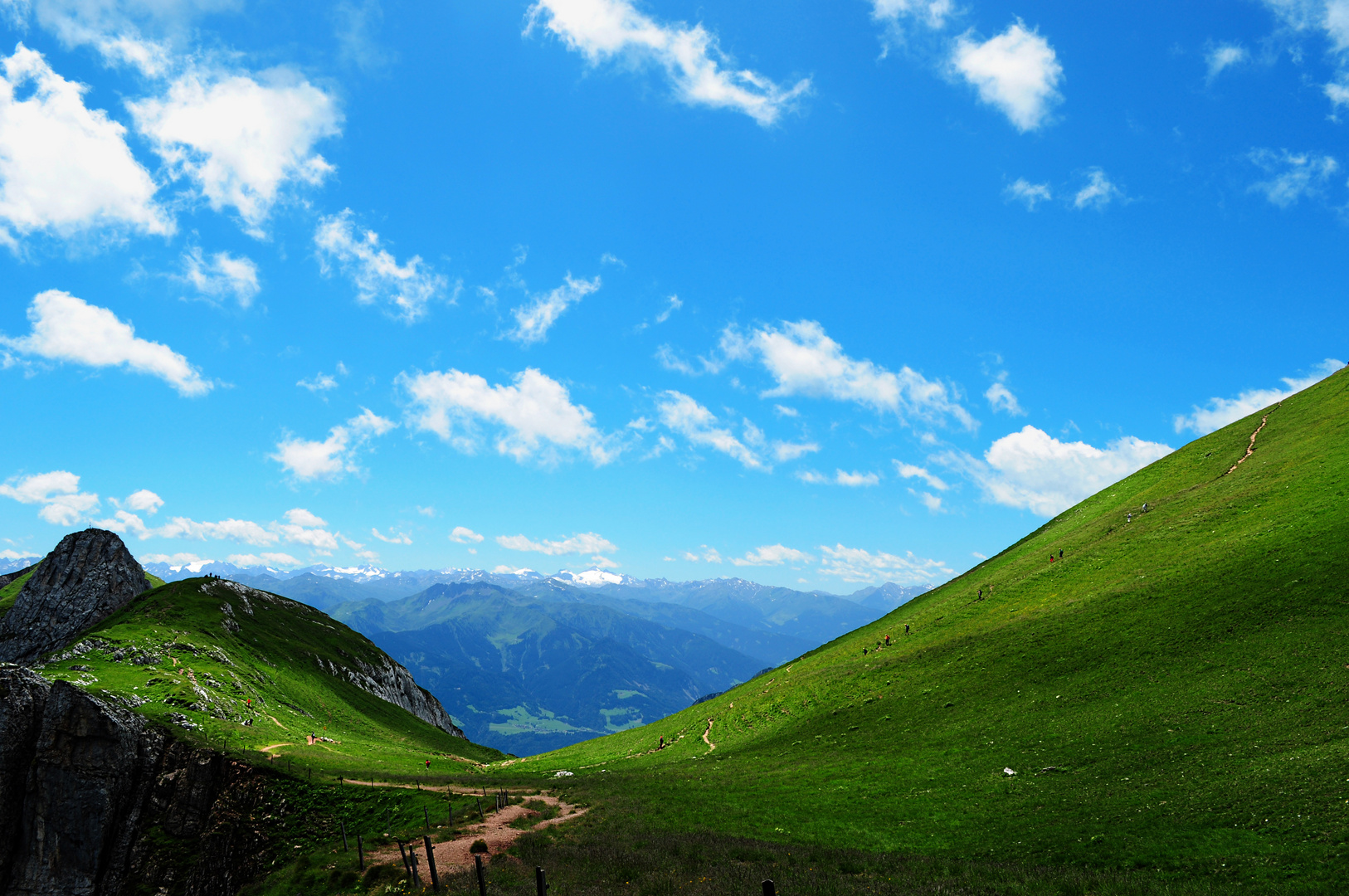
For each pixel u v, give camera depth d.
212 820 81.31
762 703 102.50
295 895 45.72
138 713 96.44
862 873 38.25
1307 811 35.34
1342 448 91.75
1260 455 112.38
